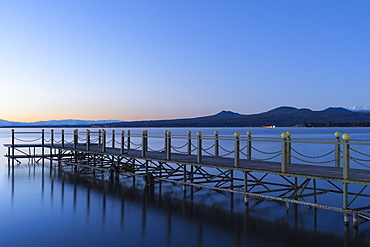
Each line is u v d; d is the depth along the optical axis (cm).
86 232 900
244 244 804
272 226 945
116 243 819
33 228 937
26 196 1365
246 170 1153
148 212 1103
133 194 1399
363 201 1291
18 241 833
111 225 962
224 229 919
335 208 932
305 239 834
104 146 1930
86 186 1592
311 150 4184
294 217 1034
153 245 804
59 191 1470
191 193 1420
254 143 5762
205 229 922
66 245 805
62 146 2408
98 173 2052
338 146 1201
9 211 1123
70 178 1847
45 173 2050
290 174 1027
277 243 810
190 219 1019
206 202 1248
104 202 1252
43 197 1345
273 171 1072
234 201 1261
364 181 858
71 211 1120
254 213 1084
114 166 1808
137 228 934
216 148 1605
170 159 1480
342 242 811
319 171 1075
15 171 2145
